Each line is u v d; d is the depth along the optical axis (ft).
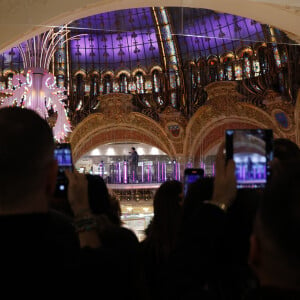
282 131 66.54
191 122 73.97
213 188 5.51
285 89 64.49
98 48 76.54
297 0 29.22
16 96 39.81
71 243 4.65
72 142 78.13
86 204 5.54
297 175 3.12
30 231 3.92
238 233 5.59
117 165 70.69
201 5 30.50
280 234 3.00
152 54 75.97
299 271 3.00
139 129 78.43
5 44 28.68
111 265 4.74
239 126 71.97
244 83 70.08
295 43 35.09
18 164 3.87
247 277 5.44
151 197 69.72
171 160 77.10
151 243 8.33
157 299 7.61
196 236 4.98
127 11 32.12
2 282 3.83
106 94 77.20
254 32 38.17
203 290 4.87
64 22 28.35
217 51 70.64
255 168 6.07
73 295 4.28
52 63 75.41
